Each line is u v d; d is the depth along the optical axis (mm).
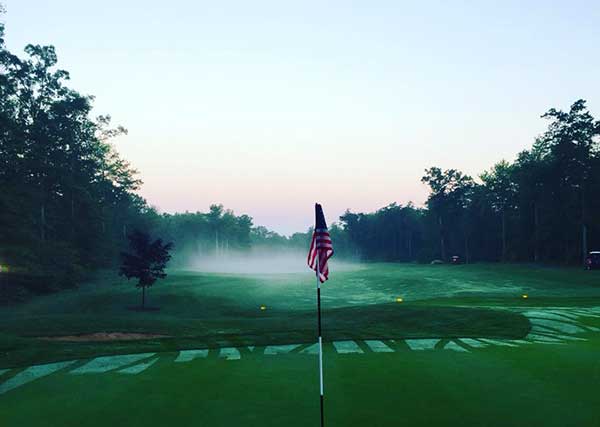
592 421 8195
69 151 72062
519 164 116875
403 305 31875
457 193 132500
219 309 40906
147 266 42094
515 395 9820
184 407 9305
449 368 12531
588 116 87875
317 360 14094
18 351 16422
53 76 66500
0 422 8680
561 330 20938
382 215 190250
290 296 49031
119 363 14062
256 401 9625
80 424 8453
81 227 71312
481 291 46438
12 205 54062
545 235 94500
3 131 56781
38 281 52000
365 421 8273
